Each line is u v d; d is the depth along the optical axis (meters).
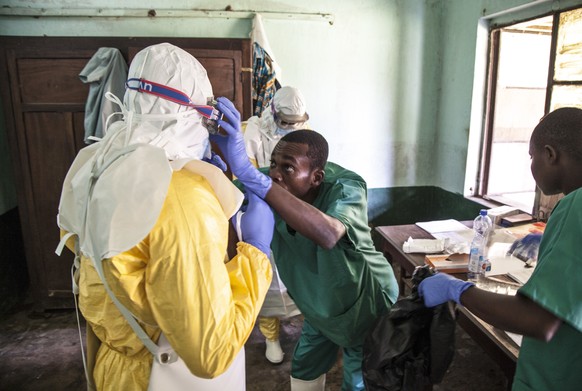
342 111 3.21
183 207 0.67
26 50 2.39
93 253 0.68
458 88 3.05
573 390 0.82
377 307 1.19
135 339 0.83
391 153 3.37
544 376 0.85
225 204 0.79
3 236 2.64
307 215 0.91
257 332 2.44
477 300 0.87
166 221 0.66
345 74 3.15
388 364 1.02
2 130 2.71
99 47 2.44
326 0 3.00
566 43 2.17
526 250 1.68
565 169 0.90
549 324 0.74
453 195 3.20
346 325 1.15
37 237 2.60
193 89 0.77
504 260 1.67
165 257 0.65
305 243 1.12
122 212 0.64
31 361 2.18
